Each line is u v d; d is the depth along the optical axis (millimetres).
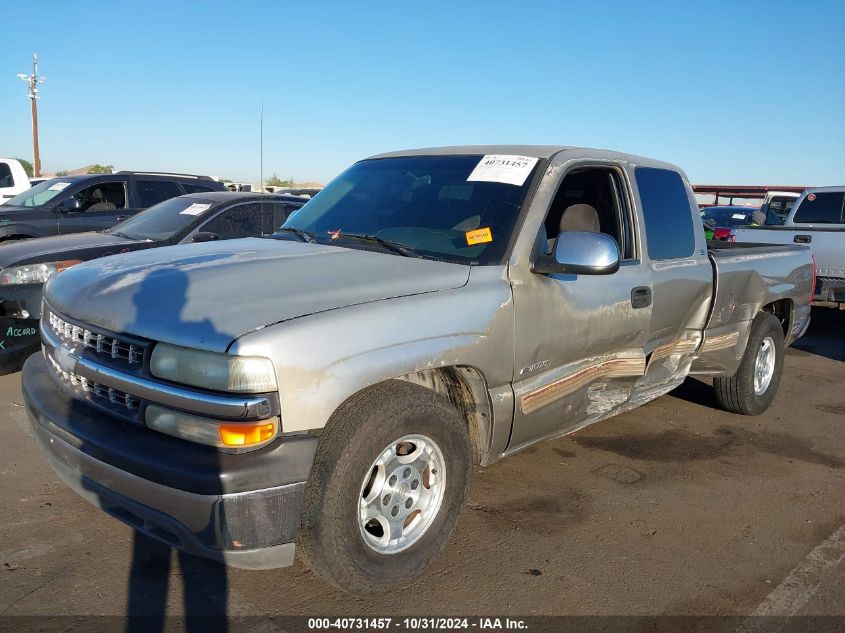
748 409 5574
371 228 3781
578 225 4156
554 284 3480
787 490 4277
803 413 5898
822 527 3797
